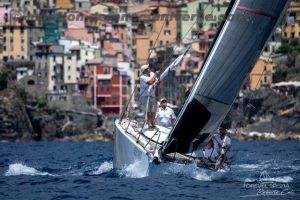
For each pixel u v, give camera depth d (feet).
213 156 406.41
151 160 378.94
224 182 390.83
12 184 408.87
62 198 360.48
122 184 387.34
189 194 358.02
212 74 390.83
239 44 392.27
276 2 394.73
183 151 394.73
